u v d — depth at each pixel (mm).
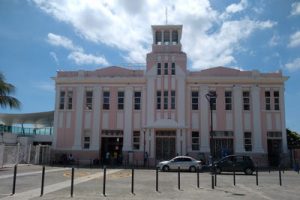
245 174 28438
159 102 41781
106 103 42812
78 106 42812
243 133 40844
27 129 52281
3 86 31500
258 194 15117
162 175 26000
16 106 33469
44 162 39938
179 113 41219
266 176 26062
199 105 41656
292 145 52031
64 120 42781
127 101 42375
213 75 42438
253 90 41656
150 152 40375
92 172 27891
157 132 41375
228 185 18859
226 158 28984
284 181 21594
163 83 42125
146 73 42469
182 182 20344
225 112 41344
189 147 40656
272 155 40844
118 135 41812
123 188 16828
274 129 40938
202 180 21922
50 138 48719
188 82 42281
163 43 44031
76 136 42125
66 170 29359
